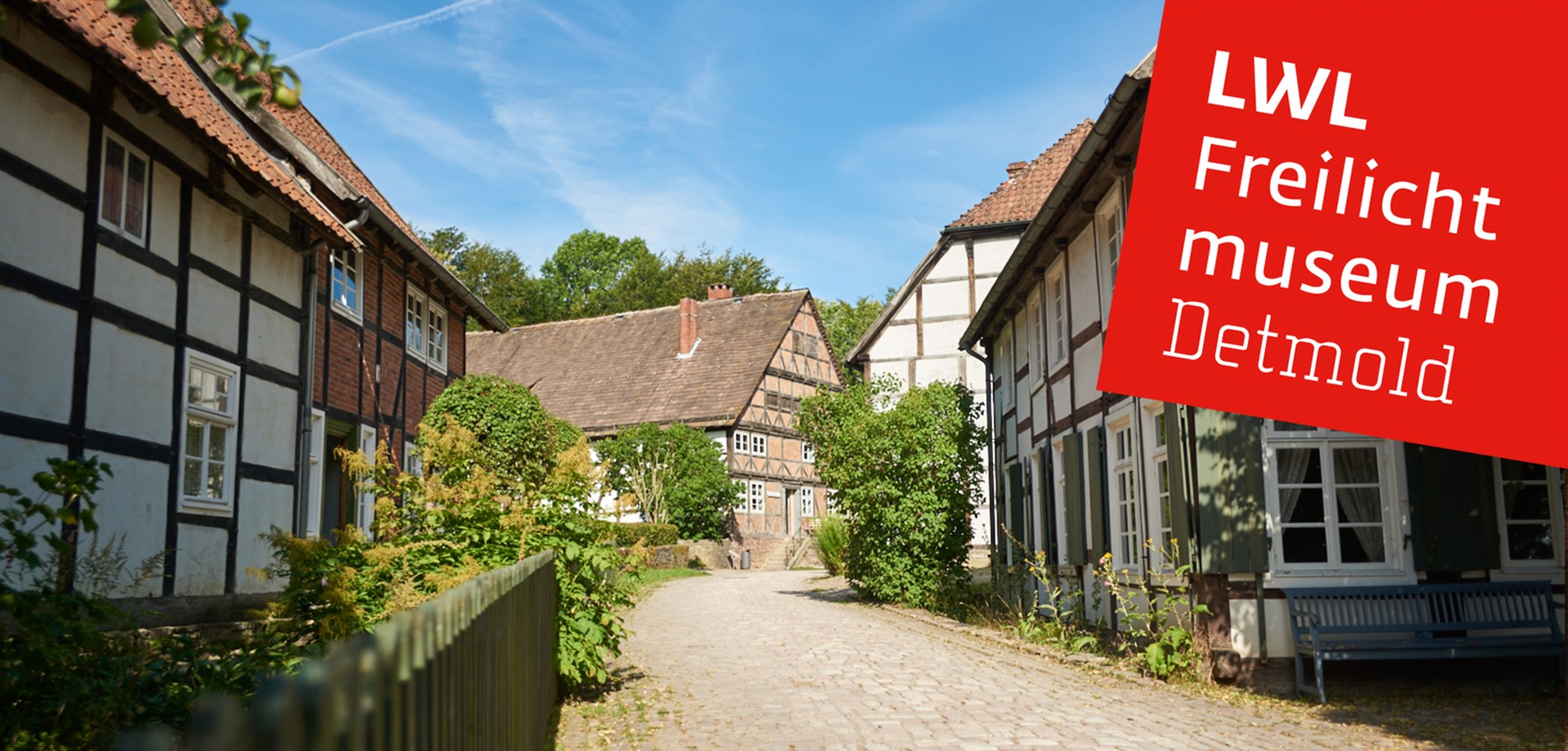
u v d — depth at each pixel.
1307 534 9.82
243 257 12.03
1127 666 10.80
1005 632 14.65
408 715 2.19
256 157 11.59
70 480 5.80
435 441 9.23
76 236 8.98
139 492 9.80
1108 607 12.84
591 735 7.55
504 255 64.31
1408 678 9.47
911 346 32.12
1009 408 19.66
